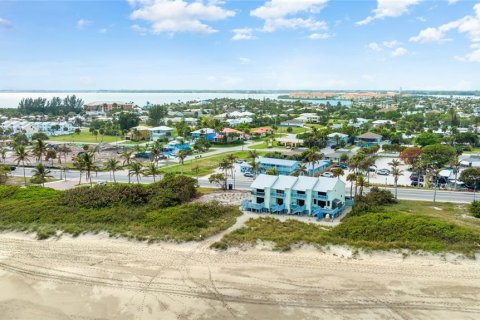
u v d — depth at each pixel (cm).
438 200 9050
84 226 6925
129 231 6719
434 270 5369
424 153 12875
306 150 14950
